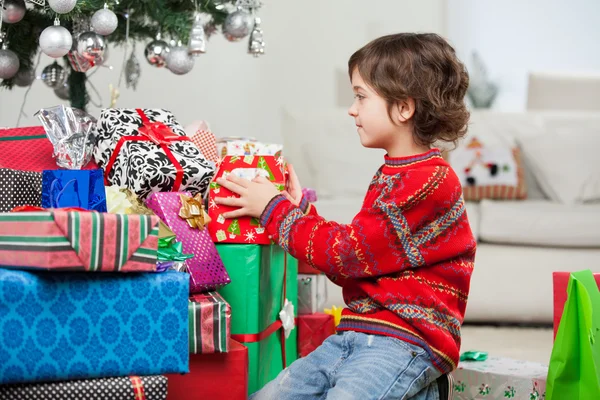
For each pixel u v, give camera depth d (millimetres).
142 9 1841
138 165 1384
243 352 1254
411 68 1312
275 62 4969
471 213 2863
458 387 1510
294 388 1261
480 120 3346
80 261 988
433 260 1251
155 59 1853
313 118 3289
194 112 4469
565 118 3348
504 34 5246
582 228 2754
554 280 1463
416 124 1322
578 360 1306
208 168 1433
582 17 5176
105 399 1021
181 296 1084
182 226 1330
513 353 2270
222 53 4664
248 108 4793
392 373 1182
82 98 1923
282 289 1574
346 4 5078
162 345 1067
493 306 2766
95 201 1248
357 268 1247
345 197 3158
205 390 1239
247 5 1890
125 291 1048
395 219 1237
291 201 1436
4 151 1462
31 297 983
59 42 1509
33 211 994
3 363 963
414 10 5180
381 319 1245
